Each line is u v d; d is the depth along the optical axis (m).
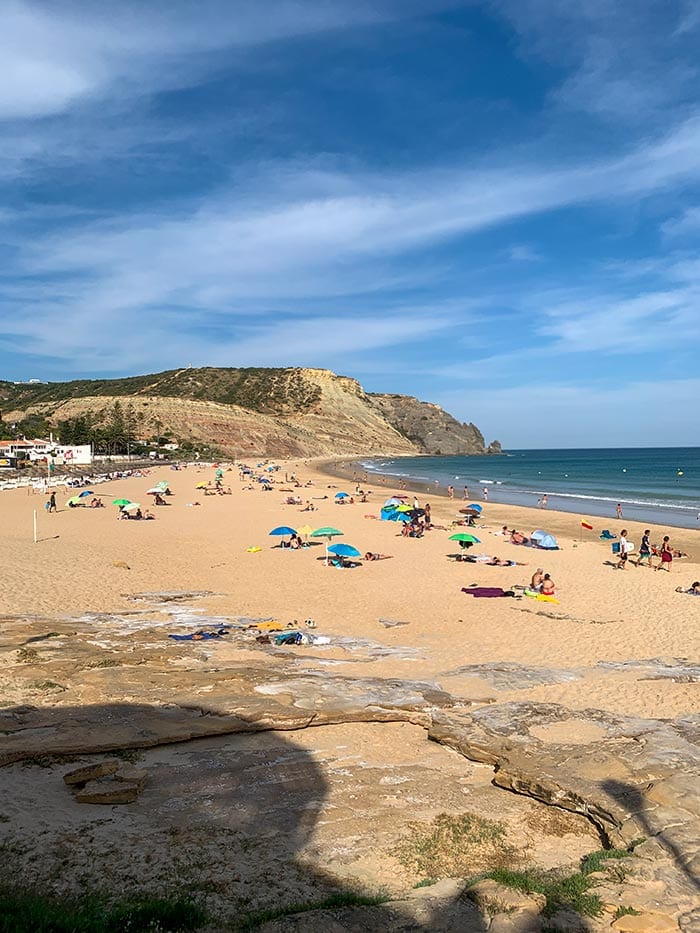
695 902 5.48
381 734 9.62
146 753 8.45
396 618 17.94
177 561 25.80
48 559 24.39
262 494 59.91
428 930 4.97
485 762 8.77
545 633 16.45
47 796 7.11
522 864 6.36
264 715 9.46
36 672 11.13
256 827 6.75
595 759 8.42
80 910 5.07
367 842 6.56
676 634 16.44
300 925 4.93
